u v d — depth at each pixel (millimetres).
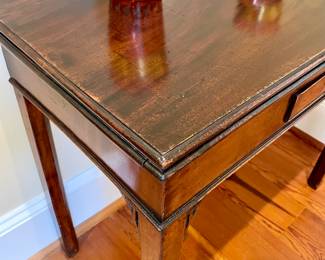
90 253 1145
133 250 1155
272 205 1296
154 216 517
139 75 532
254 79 535
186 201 533
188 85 519
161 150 438
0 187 935
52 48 575
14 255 1060
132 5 670
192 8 678
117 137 478
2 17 633
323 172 1277
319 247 1186
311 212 1281
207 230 1214
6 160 906
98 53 568
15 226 1009
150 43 590
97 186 1166
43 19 631
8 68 710
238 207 1286
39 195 1034
